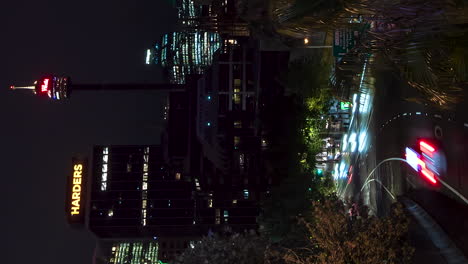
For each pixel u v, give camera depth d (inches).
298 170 2322.8
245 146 4552.2
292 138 2541.8
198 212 6127.0
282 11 478.9
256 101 4037.9
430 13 418.6
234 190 4773.6
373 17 454.0
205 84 5123.0
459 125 1112.2
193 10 5698.8
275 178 2874.0
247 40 4675.2
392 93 1721.2
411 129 1491.1
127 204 6958.7
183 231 6835.6
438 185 1200.8
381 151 1851.6
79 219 6973.4
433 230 916.6
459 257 808.9
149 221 6776.6
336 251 751.7
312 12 453.4
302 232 1123.9
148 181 6983.3
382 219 835.4
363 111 2240.4
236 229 5954.7
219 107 4621.1
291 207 1904.5
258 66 3750.0
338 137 3075.8
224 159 4591.5
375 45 544.7
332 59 2544.3
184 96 5718.5
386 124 1788.9
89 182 7052.2
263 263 1048.2
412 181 1454.2
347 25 484.7
